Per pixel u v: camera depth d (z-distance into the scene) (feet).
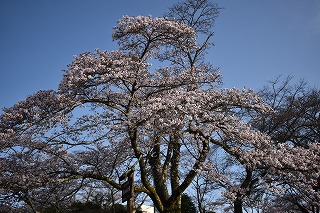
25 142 37.17
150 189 40.96
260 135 41.86
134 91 39.99
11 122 35.50
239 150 41.11
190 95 38.96
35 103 36.19
